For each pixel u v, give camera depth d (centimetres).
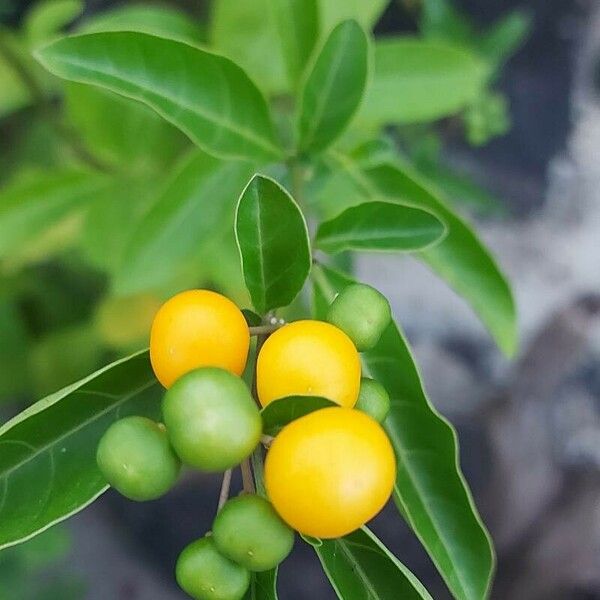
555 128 31
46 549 27
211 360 11
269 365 11
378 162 17
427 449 14
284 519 10
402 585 12
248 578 11
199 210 18
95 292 28
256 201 12
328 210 18
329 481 9
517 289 33
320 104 16
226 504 11
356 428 10
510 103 31
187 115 15
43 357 27
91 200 22
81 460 12
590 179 32
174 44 14
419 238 14
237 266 21
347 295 12
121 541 33
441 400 33
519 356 33
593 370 33
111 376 12
